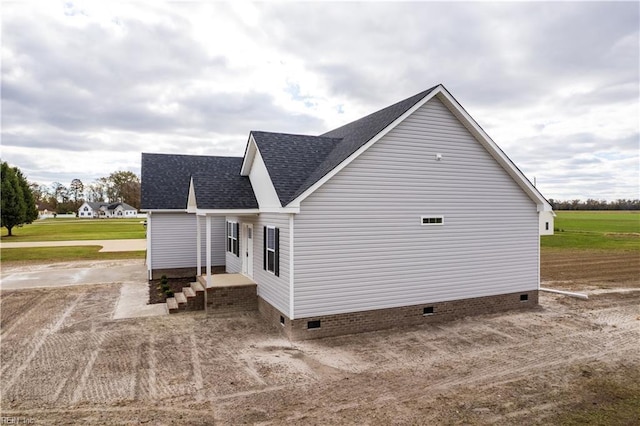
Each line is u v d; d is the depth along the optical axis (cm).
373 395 707
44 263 2517
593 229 5206
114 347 967
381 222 1121
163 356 906
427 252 1195
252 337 1051
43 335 1063
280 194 1055
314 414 634
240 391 722
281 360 882
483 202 1288
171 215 1927
